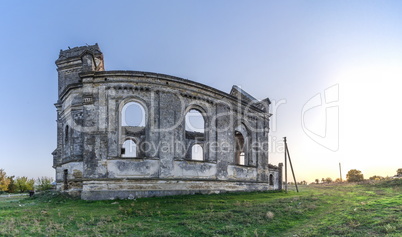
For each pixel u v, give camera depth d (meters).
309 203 21.25
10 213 18.53
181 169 27.09
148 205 20.47
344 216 15.81
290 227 14.89
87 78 25.23
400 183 35.41
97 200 23.23
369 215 15.37
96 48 34.38
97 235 13.23
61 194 26.89
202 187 28.44
